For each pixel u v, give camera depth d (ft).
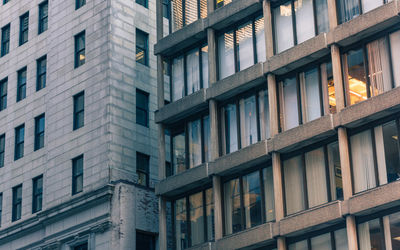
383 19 121.08
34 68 186.50
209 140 144.77
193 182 142.00
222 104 144.25
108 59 165.27
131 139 163.63
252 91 140.05
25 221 171.94
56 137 172.35
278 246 126.41
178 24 156.66
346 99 125.49
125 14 172.24
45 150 175.83
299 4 136.15
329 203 121.19
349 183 120.47
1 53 197.77
